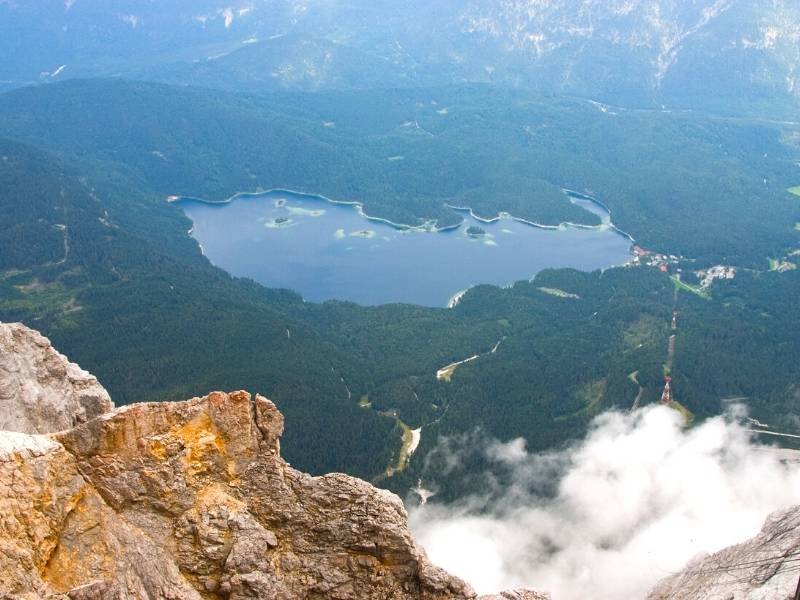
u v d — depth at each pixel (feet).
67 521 177.99
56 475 181.98
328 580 202.59
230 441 212.64
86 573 172.04
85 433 194.80
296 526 209.05
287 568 202.18
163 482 198.49
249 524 201.46
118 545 180.45
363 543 207.31
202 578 191.52
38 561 166.20
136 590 175.32
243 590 191.01
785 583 207.41
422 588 205.67
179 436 206.39
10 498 170.40
